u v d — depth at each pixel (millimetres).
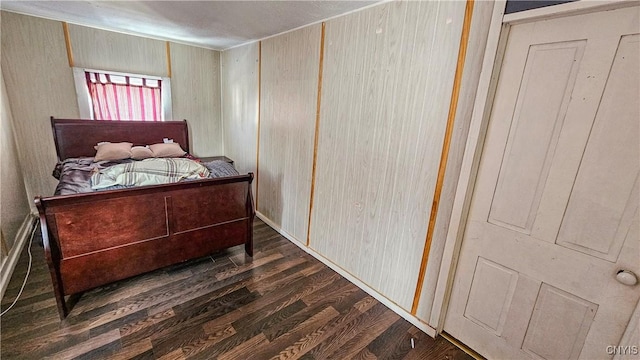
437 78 1705
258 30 2963
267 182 3566
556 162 1352
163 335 1818
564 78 1286
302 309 2146
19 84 3035
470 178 1632
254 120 3689
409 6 1784
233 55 4004
